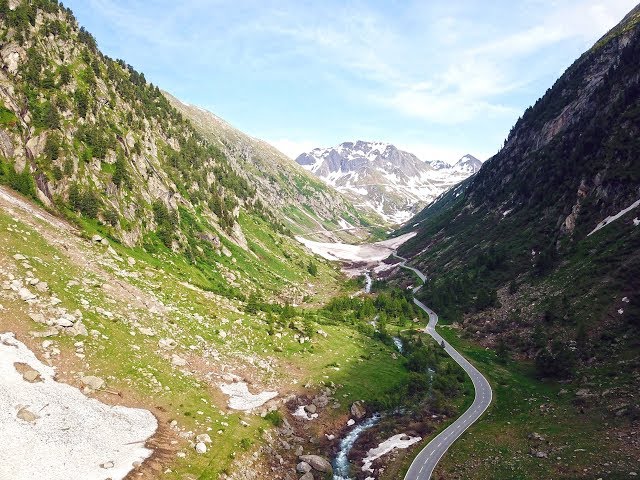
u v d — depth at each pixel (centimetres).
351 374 8975
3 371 4834
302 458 5812
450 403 8038
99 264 8381
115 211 10950
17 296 6012
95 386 5300
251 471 5084
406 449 6362
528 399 7738
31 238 7569
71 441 4322
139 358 6325
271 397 7206
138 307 7694
